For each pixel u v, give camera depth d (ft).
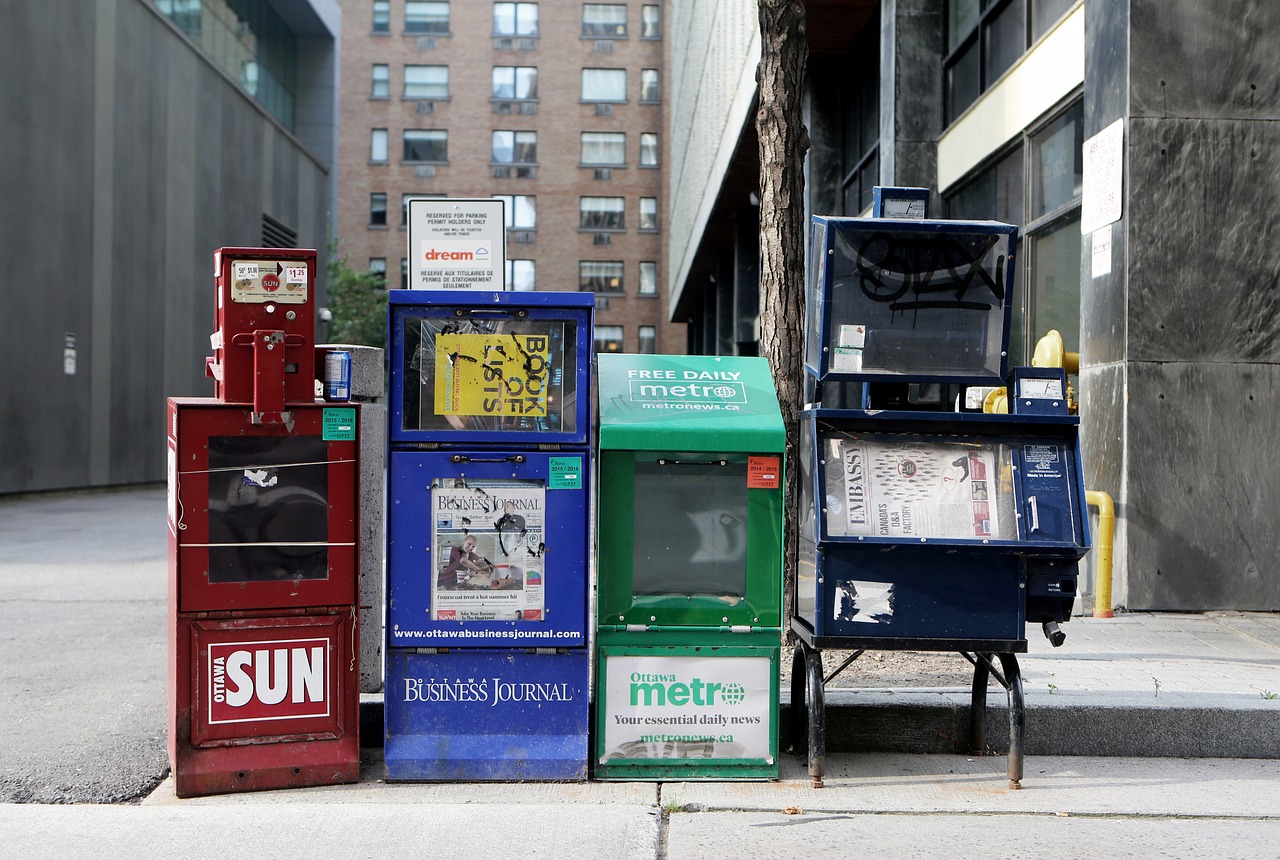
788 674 20.17
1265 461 26.27
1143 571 26.23
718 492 16.26
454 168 185.06
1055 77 32.81
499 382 16.15
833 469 15.89
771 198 22.38
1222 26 26.53
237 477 15.58
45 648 24.63
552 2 186.50
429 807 14.83
